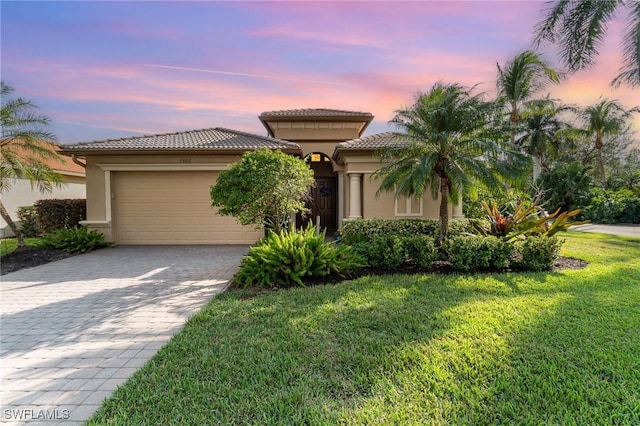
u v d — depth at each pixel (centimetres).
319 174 1975
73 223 1619
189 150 1327
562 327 489
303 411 312
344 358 405
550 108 2500
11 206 1681
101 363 423
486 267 856
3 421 314
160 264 1035
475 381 356
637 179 2944
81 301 676
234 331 499
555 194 2744
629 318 523
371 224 1184
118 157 1374
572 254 1075
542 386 347
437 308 573
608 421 298
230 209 886
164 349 445
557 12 987
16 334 515
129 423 302
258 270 758
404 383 354
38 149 1230
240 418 306
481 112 902
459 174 902
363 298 632
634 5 903
